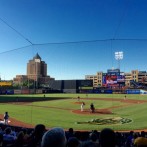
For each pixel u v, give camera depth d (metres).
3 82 120.19
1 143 8.28
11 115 41.75
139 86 117.88
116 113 42.94
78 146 4.59
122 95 100.06
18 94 116.38
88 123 33.06
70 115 41.25
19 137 6.75
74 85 129.50
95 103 63.19
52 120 35.97
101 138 3.99
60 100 74.25
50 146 3.43
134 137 14.12
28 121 35.19
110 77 116.50
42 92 126.00
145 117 37.22
